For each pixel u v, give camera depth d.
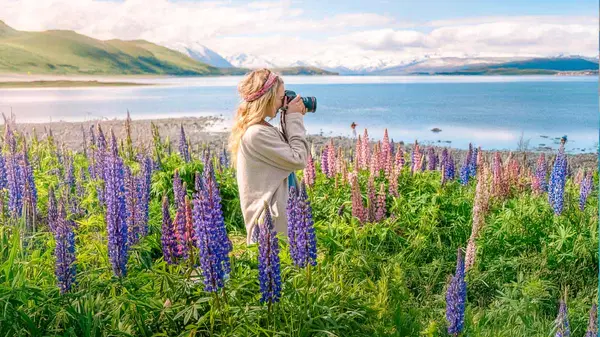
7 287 4.42
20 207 6.92
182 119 36.56
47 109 46.66
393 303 5.48
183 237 4.56
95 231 6.87
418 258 7.09
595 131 30.00
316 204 8.32
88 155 11.44
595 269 6.56
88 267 5.70
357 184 7.53
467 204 8.29
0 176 7.32
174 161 10.11
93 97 69.31
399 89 87.25
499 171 8.31
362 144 9.52
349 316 4.76
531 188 9.07
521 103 52.22
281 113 5.71
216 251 4.06
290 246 4.52
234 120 5.62
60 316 4.39
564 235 6.84
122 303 4.52
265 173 5.45
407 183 9.16
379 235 7.14
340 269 5.91
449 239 7.72
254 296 4.68
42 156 11.52
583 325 5.43
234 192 9.20
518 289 6.14
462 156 20.48
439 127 32.50
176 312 4.57
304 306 4.48
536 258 6.71
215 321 4.50
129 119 10.95
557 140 26.53
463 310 4.54
